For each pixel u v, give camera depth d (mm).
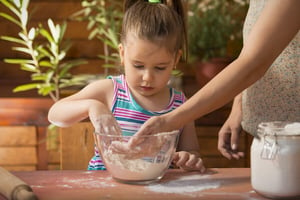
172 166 1570
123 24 1502
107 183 1139
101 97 1581
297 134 1003
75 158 1586
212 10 3131
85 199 1021
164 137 1115
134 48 1398
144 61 1404
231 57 2842
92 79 2848
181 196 1035
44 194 1055
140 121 1550
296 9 1083
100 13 2873
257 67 1118
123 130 1545
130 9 1495
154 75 1431
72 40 3168
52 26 2512
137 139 1101
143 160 1124
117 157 1122
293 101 1382
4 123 2900
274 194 1009
